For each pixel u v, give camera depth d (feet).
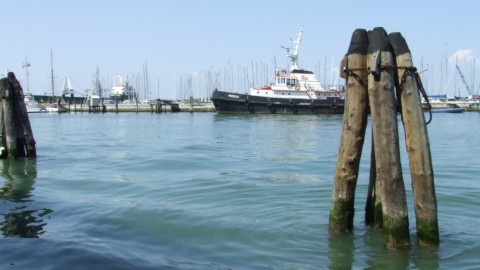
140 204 34.65
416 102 22.75
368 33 23.48
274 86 210.59
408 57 22.65
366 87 23.50
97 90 391.45
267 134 118.42
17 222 30.01
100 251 23.97
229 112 208.33
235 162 60.49
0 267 21.45
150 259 23.21
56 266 21.67
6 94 58.39
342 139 25.05
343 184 25.71
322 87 219.20
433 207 23.50
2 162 58.34
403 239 23.49
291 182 44.14
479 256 23.29
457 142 94.58
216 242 26.08
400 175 22.99
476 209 33.12
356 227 27.61
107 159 63.00
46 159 62.28
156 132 128.88
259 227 28.50
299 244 25.45
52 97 339.16
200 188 40.96
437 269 21.84
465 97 341.00
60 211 32.86
